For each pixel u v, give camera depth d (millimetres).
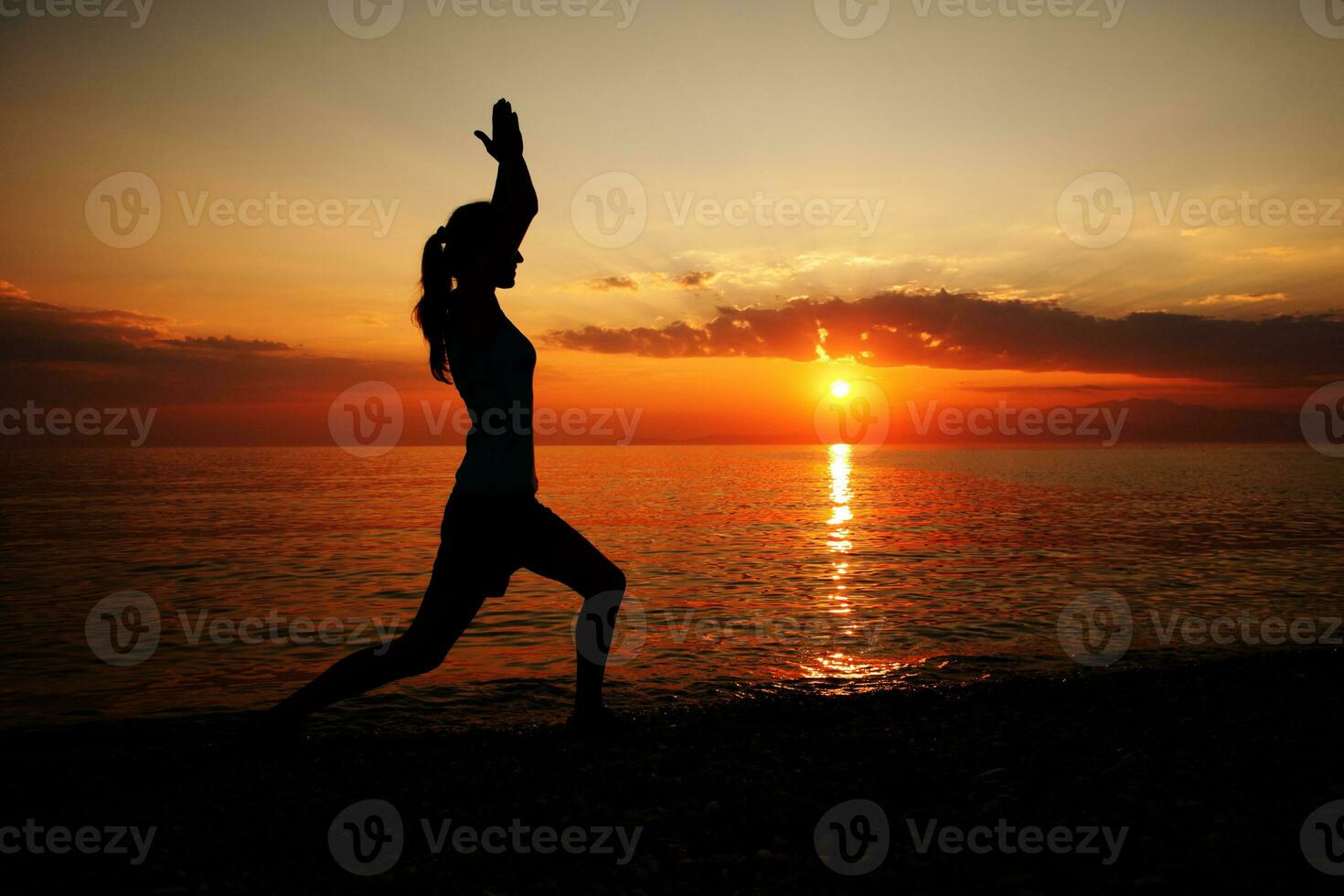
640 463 84375
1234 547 14531
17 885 2465
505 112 3393
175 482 44438
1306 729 4188
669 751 3857
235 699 5695
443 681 6051
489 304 3312
